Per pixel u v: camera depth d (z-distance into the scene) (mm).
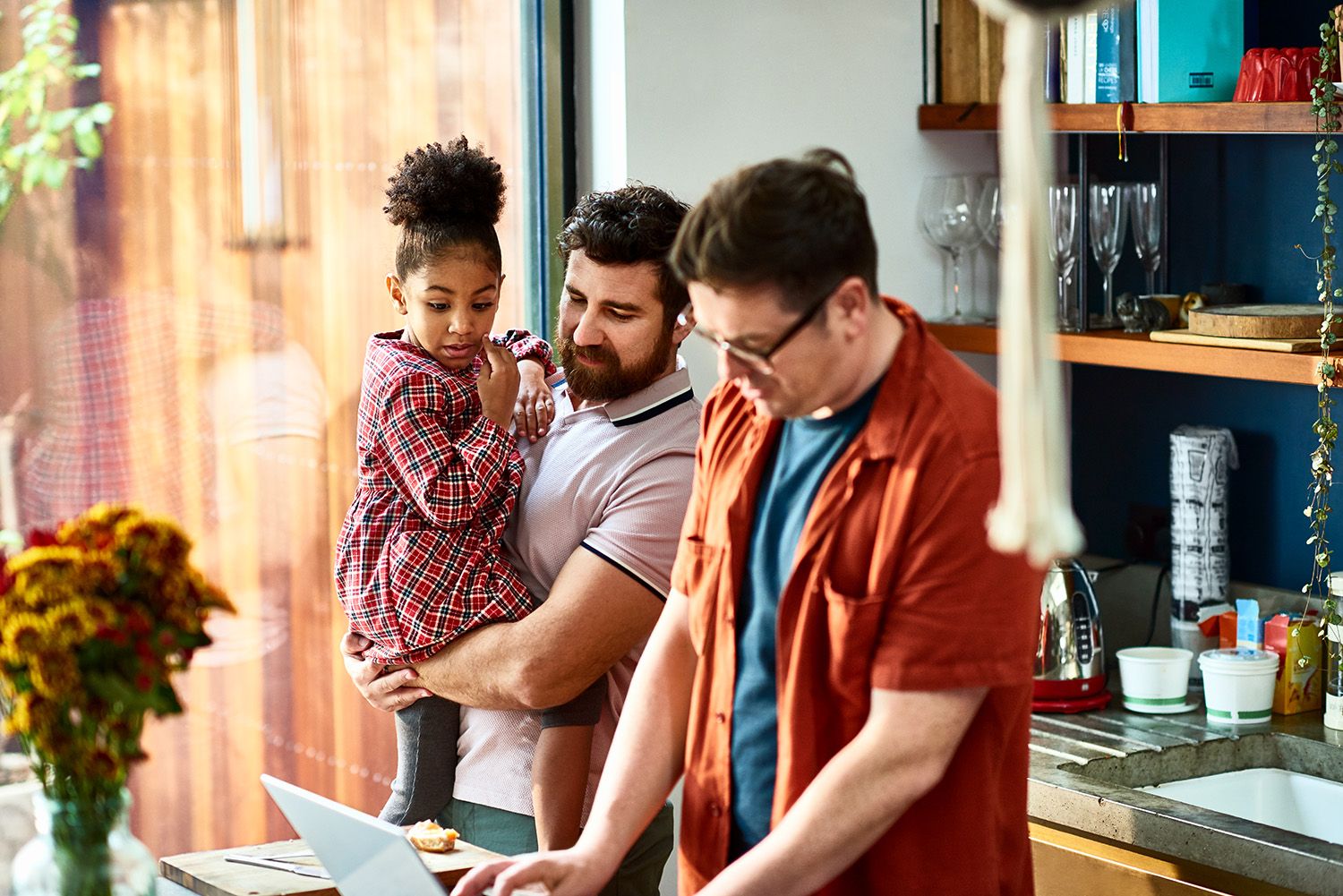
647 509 2197
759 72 3107
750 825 1764
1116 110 2973
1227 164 3197
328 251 2895
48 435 2670
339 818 1685
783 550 1721
